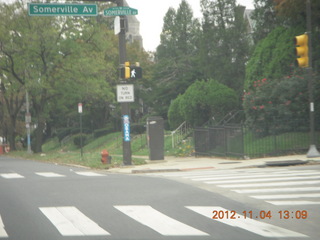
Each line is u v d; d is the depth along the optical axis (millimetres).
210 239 6723
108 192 11383
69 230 7453
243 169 16797
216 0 40531
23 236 7082
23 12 33500
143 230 7359
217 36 39438
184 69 53281
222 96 30062
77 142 53062
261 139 21844
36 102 38406
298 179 12586
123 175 16062
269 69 26484
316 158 18266
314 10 24969
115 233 7199
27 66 34094
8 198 10914
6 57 35531
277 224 7645
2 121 56844
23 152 40469
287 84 23328
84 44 36969
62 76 35906
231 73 38906
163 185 12398
